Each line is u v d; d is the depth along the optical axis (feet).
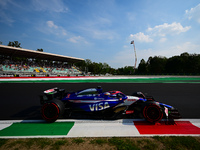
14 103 16.22
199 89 25.99
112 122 9.71
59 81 44.80
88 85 33.01
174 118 9.84
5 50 82.74
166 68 165.58
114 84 35.12
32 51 90.38
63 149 6.12
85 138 7.23
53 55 106.73
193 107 13.79
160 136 7.32
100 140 6.92
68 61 146.41
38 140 7.03
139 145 6.44
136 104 11.28
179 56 153.48
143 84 34.94
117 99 11.28
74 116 11.19
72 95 11.79
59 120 10.32
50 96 11.36
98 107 10.87
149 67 195.83
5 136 7.60
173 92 22.79
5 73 78.89
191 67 138.31
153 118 9.25
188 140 6.84
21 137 7.43
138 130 8.24
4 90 25.70
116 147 6.27
